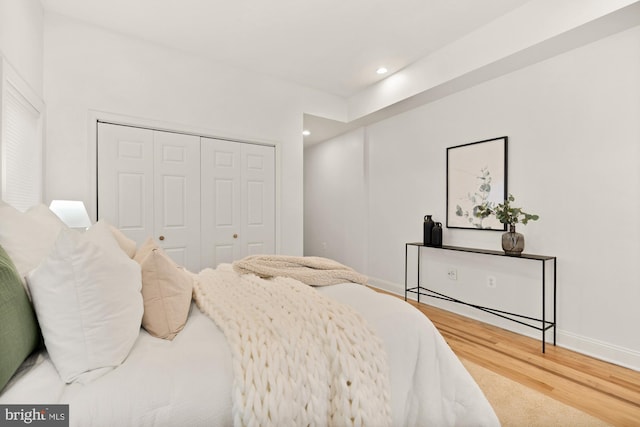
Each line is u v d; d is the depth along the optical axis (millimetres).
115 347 810
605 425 1490
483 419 1171
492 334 2660
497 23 2496
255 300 1243
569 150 2367
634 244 2064
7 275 724
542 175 2527
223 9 2385
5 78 1665
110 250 978
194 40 2811
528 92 2611
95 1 2293
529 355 2252
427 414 1142
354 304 1282
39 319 789
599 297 2217
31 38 2119
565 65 2383
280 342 943
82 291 785
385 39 2797
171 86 2928
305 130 4609
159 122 2859
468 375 1245
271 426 798
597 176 2227
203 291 1357
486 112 2928
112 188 2664
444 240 3342
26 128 2100
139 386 760
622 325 2111
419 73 3172
